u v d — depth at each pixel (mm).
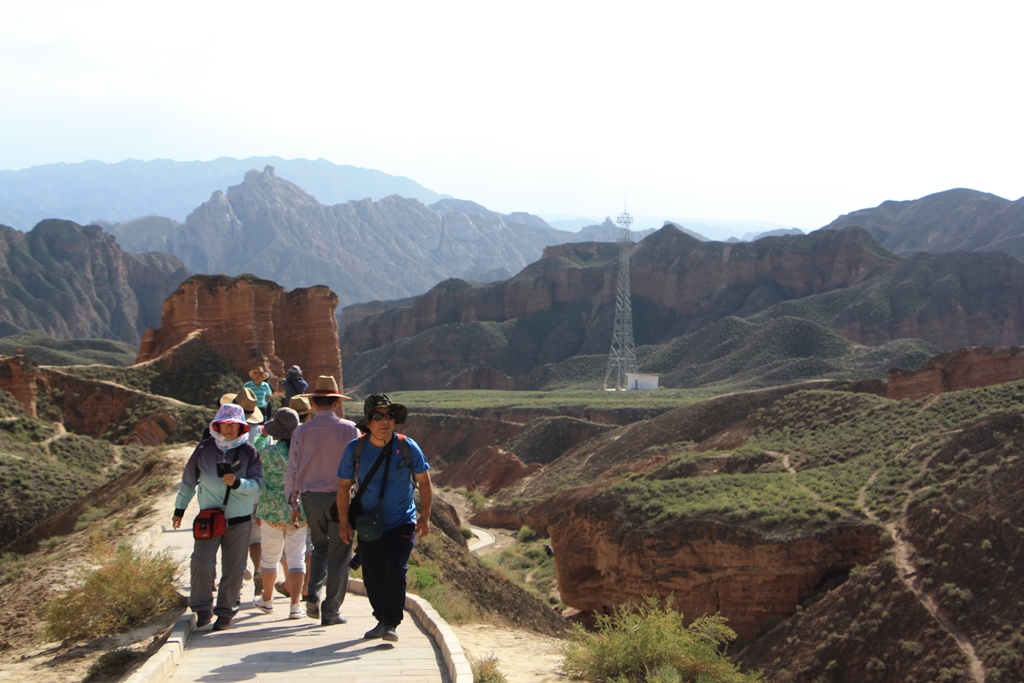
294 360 72000
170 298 71500
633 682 9742
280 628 10672
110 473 50438
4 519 37750
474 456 104562
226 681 8414
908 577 31406
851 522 36688
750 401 78938
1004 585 28609
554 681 9969
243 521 10859
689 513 40844
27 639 12531
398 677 8617
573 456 88562
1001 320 178500
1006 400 47531
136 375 65000
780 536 37094
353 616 11445
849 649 29938
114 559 13023
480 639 12977
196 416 60188
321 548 10969
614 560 42688
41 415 59219
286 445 11500
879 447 48188
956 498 34031
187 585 13719
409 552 9914
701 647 10398
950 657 27344
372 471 9828
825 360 159625
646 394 152750
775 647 32969
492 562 56875
